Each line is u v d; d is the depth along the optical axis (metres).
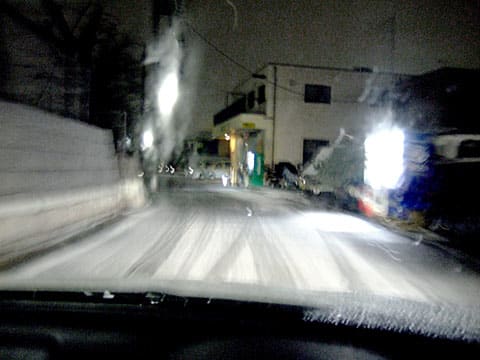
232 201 22.75
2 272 7.32
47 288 5.48
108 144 17.16
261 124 39.94
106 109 21.39
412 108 26.67
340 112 40.88
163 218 15.23
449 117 24.98
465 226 12.52
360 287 7.14
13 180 8.98
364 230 13.62
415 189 14.92
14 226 8.57
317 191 23.64
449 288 7.35
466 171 13.88
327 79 40.59
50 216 10.30
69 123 12.98
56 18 16.09
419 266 9.01
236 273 7.76
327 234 12.72
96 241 10.72
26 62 14.01
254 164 40.38
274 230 13.18
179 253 9.45
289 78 40.16
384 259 9.59
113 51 21.14
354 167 20.06
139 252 9.45
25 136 9.89
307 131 40.41
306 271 8.15
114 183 16.33
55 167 11.36
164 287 6.13
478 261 9.67
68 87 16.45
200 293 5.66
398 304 5.89
